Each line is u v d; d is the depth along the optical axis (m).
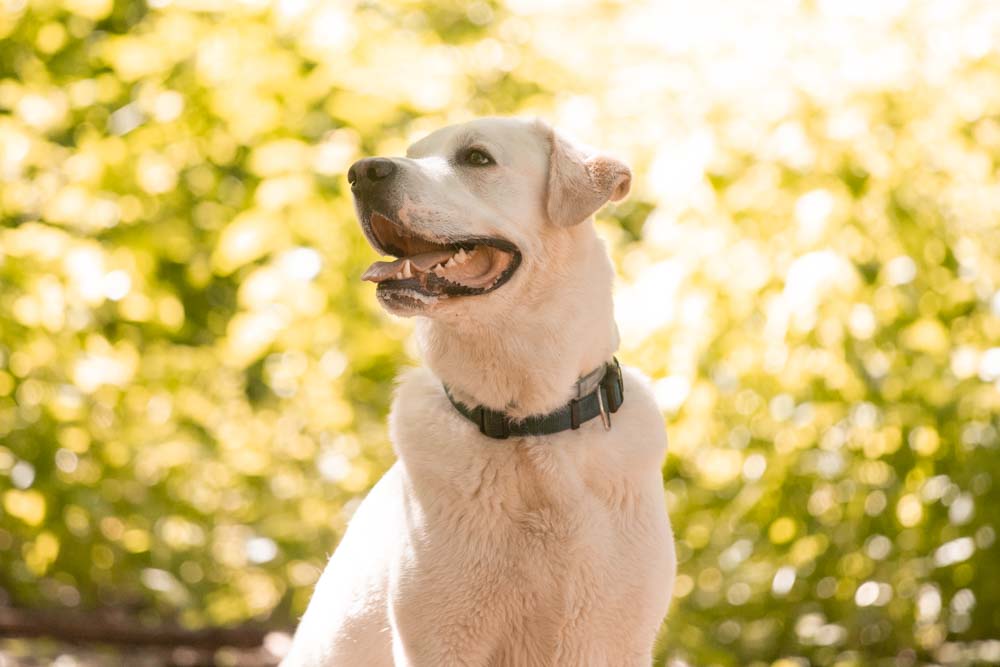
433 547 3.96
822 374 6.98
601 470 4.05
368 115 7.39
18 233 7.13
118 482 7.69
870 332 6.82
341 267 7.44
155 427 7.83
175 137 7.69
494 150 4.13
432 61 8.00
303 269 7.11
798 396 7.06
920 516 7.14
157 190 7.65
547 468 3.97
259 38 7.58
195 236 8.09
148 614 8.53
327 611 4.41
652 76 7.75
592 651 4.07
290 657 4.68
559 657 4.05
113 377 7.50
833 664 7.45
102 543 7.62
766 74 7.25
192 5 7.58
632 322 6.75
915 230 7.08
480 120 4.27
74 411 7.25
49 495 7.28
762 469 7.11
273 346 7.40
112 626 7.80
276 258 7.31
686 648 7.08
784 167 6.95
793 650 7.55
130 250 7.38
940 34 7.37
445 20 8.98
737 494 7.32
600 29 8.82
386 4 8.52
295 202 7.10
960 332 7.18
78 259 7.03
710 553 7.47
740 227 6.96
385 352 7.52
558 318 4.07
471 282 3.99
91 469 7.57
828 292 6.61
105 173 7.50
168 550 7.76
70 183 7.65
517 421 4.02
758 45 7.42
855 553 7.21
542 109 7.75
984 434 6.98
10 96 7.78
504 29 8.80
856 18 7.35
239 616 7.88
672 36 7.97
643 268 7.18
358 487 7.66
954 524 7.01
